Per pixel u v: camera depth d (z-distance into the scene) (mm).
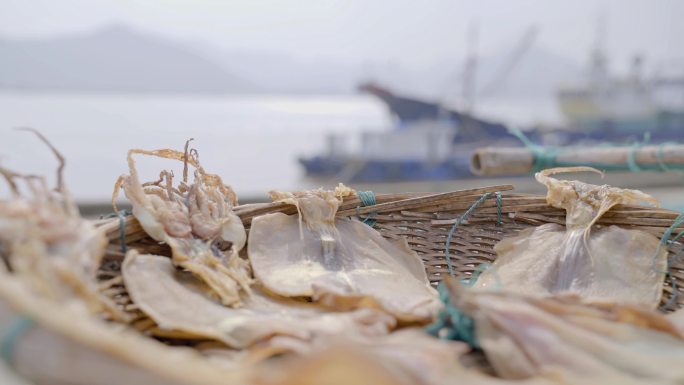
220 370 425
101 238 565
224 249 690
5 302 419
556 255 722
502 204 786
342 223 744
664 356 527
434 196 778
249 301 647
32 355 402
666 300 693
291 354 535
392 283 684
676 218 722
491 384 487
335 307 631
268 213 728
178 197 699
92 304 511
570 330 535
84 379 390
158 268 638
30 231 505
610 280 695
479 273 748
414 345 519
